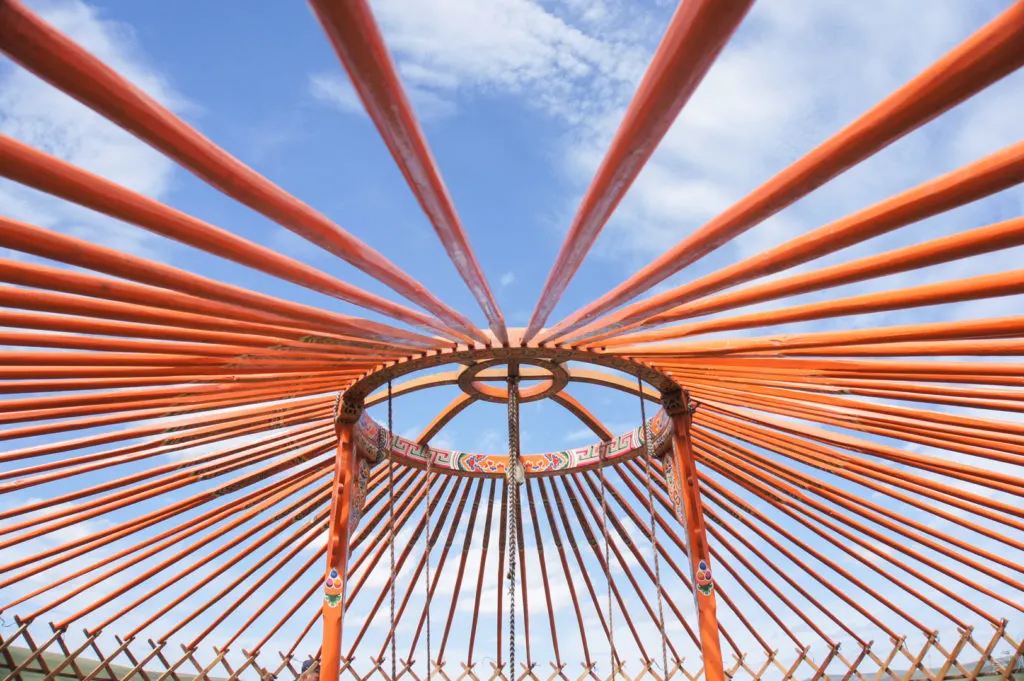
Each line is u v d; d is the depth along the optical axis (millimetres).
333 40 3365
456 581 17578
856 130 4086
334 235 5316
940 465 10516
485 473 14133
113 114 3744
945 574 13609
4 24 3156
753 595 16844
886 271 5785
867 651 16438
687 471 11398
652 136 4184
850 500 12820
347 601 16844
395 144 4234
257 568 15180
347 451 11578
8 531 11414
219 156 4309
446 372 12062
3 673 14656
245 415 11141
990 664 15477
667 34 3516
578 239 5707
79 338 7480
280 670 17500
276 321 7297
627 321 7855
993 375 7910
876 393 9219
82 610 14320
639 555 16750
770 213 4934
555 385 12367
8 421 8523
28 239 5090
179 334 7465
